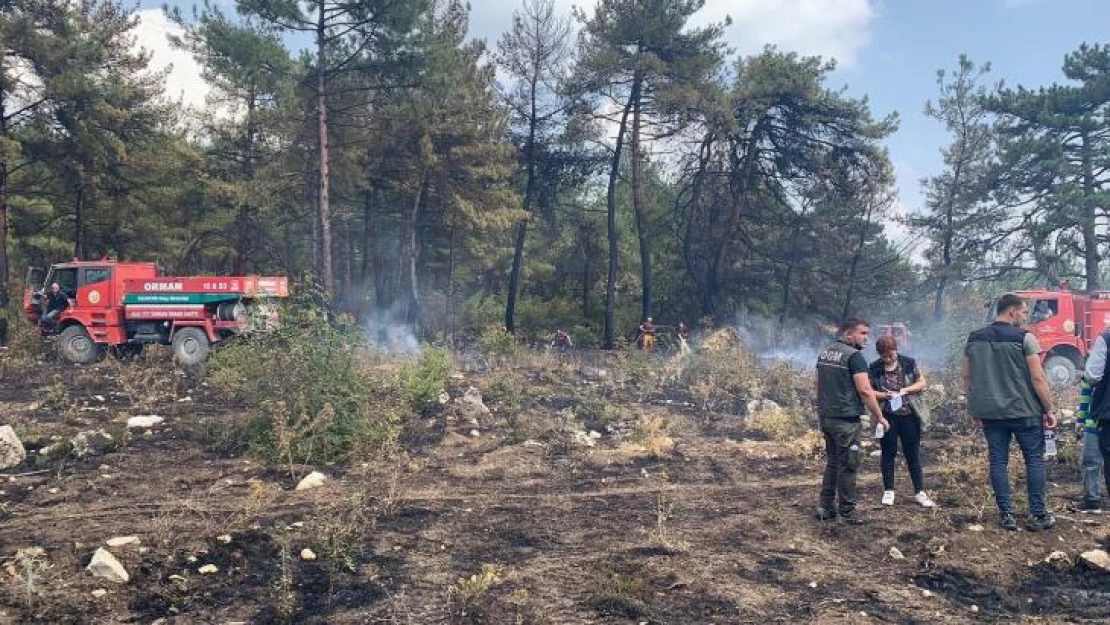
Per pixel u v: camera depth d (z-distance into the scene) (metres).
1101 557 5.06
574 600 4.66
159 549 5.21
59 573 4.79
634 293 40.53
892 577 5.07
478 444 8.88
